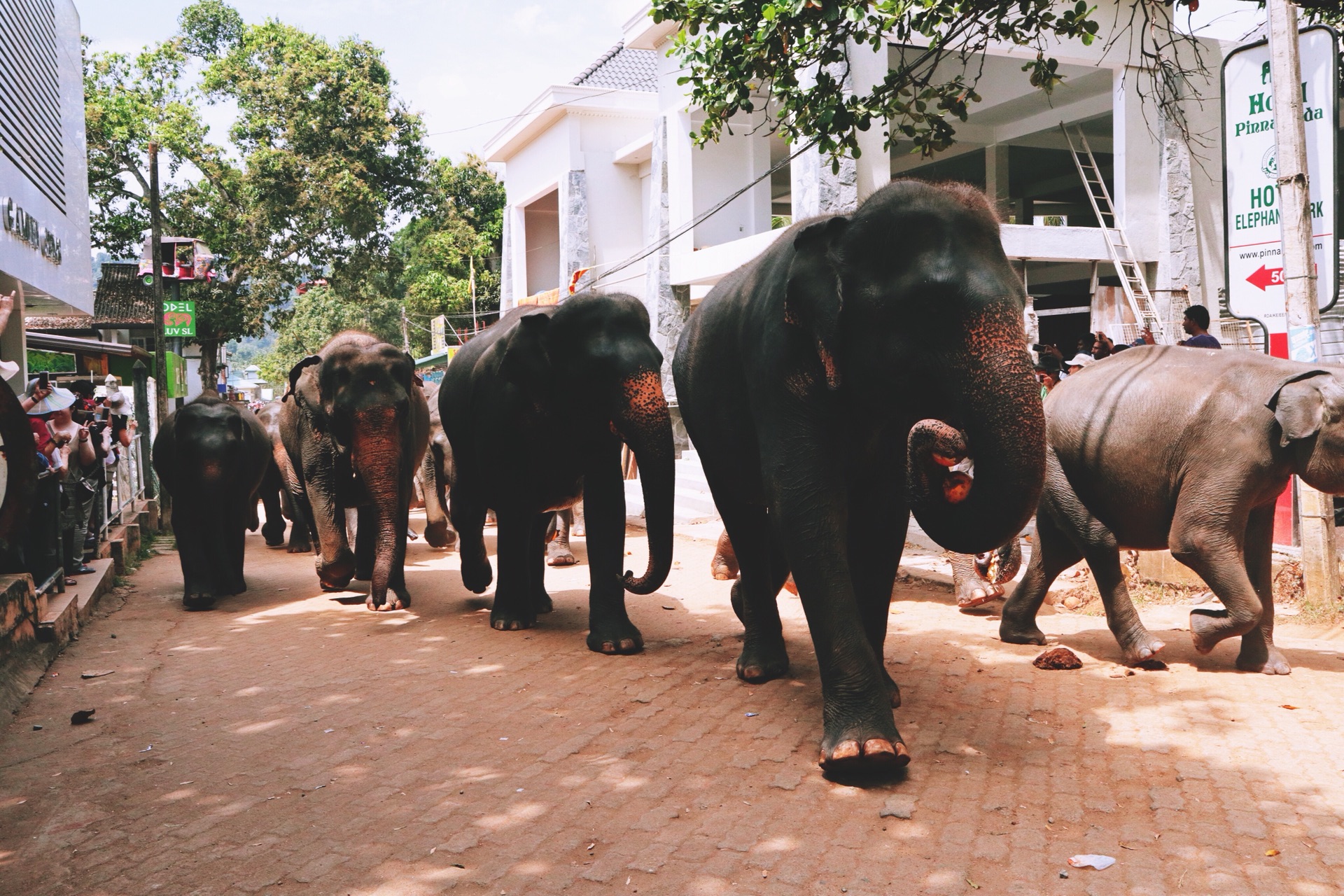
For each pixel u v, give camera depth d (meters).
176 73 31.28
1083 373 5.88
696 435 5.38
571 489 6.82
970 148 18.23
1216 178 15.12
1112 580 5.62
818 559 4.08
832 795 3.80
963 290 3.45
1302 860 3.20
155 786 4.08
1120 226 14.82
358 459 7.43
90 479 8.87
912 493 3.72
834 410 4.07
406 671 5.81
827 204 13.55
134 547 11.06
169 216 30.03
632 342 6.13
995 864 3.22
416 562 10.41
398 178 30.14
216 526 8.30
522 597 6.98
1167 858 3.23
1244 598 5.12
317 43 28.92
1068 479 5.72
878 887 3.09
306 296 38.12
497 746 4.45
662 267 17.36
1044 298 17.58
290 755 4.41
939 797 3.75
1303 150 6.92
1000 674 5.43
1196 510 5.18
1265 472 5.10
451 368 7.88
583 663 5.91
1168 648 5.98
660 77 17.45
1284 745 4.23
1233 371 5.29
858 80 13.48
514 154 25.17
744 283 4.84
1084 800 3.70
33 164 9.41
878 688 4.02
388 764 4.26
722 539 8.82
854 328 3.73
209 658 6.29
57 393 7.85
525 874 3.23
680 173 16.95
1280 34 6.89
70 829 3.67
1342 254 10.52
